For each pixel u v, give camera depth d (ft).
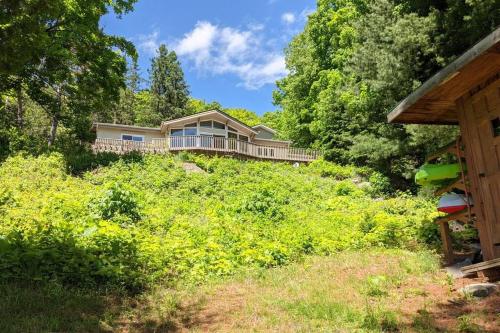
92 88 83.51
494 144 22.50
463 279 23.24
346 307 19.61
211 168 85.10
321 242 36.68
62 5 67.31
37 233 28.86
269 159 114.01
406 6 58.59
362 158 109.60
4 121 99.76
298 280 26.12
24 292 20.57
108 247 27.89
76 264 24.02
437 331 16.15
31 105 134.92
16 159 71.67
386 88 57.16
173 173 73.41
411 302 20.10
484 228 23.36
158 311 20.49
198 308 21.25
